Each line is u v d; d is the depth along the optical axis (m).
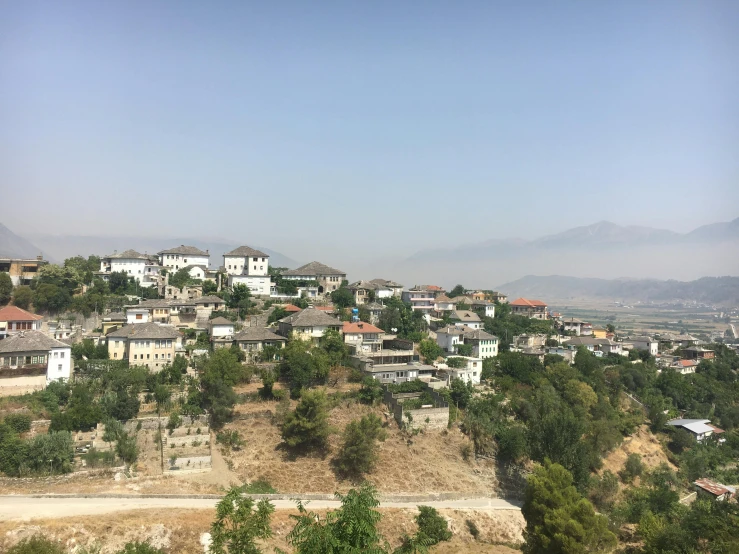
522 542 88.88
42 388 101.06
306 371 111.50
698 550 77.06
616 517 99.19
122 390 99.38
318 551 36.94
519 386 134.50
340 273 193.62
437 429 110.06
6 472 80.56
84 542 65.75
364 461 94.12
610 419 132.00
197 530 70.38
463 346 149.00
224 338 126.94
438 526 82.25
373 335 138.62
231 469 91.38
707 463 132.12
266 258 183.38
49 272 145.50
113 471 84.31
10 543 63.69
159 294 163.75
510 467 107.69
